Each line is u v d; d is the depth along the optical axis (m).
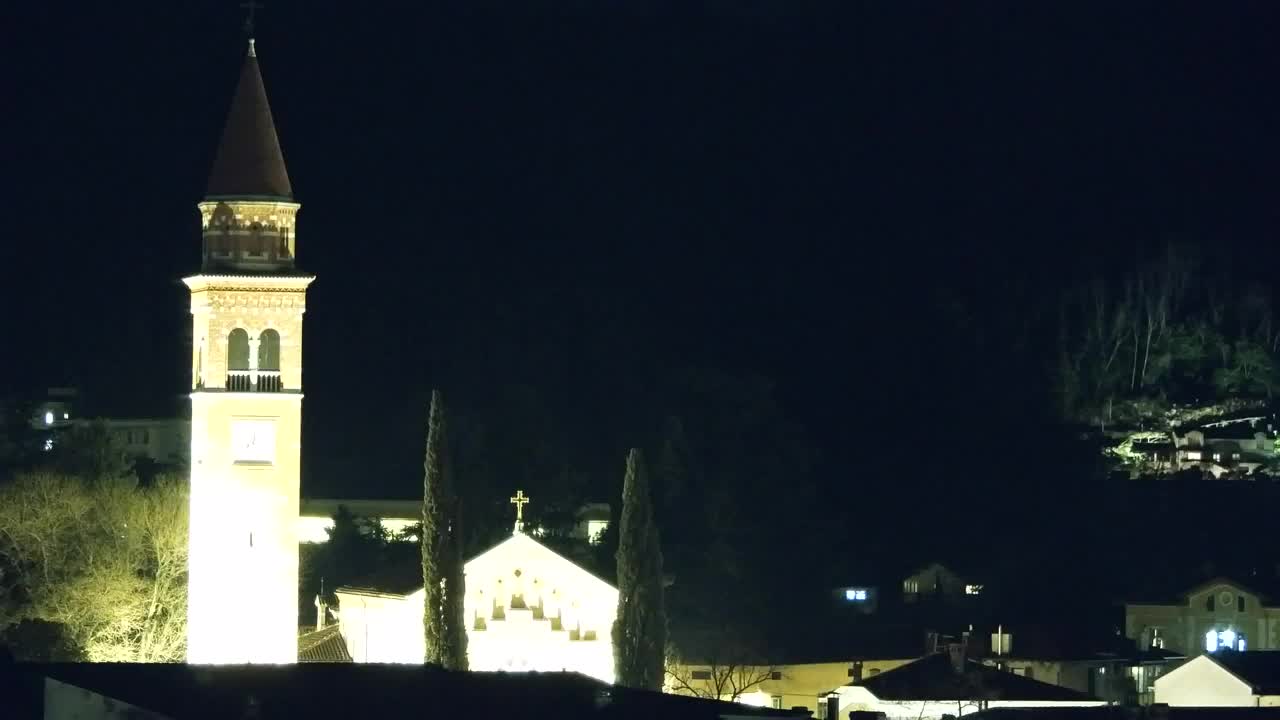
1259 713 94.44
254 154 132.75
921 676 126.44
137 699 71.12
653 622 133.12
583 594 138.75
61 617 141.38
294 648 131.75
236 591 131.00
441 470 130.62
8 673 81.94
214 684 75.00
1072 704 122.44
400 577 152.88
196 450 131.25
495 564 138.25
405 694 73.25
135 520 152.38
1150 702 109.25
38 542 150.88
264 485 131.62
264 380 132.00
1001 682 126.75
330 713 69.12
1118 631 183.88
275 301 132.00
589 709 70.94
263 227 132.25
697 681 157.38
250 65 134.25
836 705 112.06
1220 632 189.62
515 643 137.50
